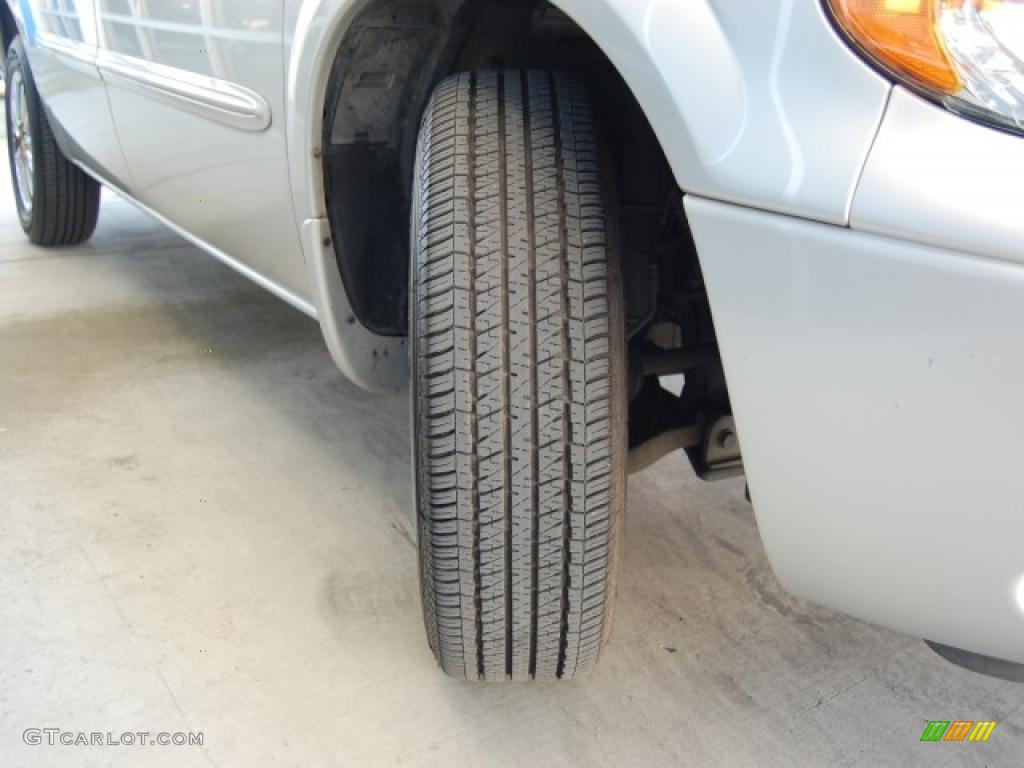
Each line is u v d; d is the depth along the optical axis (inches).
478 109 43.7
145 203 98.0
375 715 48.9
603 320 40.8
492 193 41.3
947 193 28.6
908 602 36.4
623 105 49.5
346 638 54.9
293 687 50.7
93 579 59.4
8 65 133.6
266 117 57.6
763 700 51.4
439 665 49.8
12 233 150.9
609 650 55.1
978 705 51.8
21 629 54.3
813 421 33.7
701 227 33.8
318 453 78.1
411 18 48.3
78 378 92.0
